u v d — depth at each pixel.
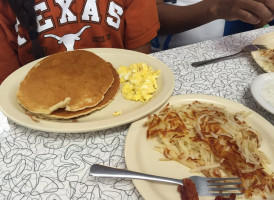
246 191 0.61
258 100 0.82
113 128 0.84
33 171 0.69
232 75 1.08
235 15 1.29
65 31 1.35
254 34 1.41
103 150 0.76
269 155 0.70
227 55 1.23
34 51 1.29
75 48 1.40
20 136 0.80
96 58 1.03
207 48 1.29
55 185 0.65
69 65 0.97
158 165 0.68
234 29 2.28
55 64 0.97
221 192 0.61
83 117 0.85
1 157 0.73
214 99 0.88
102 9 1.35
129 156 0.68
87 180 0.67
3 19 1.29
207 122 0.76
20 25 1.27
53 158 0.73
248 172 0.64
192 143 0.73
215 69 1.12
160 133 0.74
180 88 1.01
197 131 0.74
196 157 0.70
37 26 1.27
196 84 1.03
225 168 0.66
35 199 0.62
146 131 0.78
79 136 0.80
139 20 1.46
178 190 0.61
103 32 1.40
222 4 1.43
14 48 1.39
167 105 0.86
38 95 0.85
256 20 1.21
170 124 0.76
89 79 0.92
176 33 1.86
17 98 0.87
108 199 0.62
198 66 1.14
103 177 0.67
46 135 0.80
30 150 0.75
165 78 0.98
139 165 0.67
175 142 0.74
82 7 1.33
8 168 0.70
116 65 1.11
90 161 0.72
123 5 1.45
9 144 0.77
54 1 1.28
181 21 1.71
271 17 1.17
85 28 1.38
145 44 1.54
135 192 0.64
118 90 0.97
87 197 0.63
